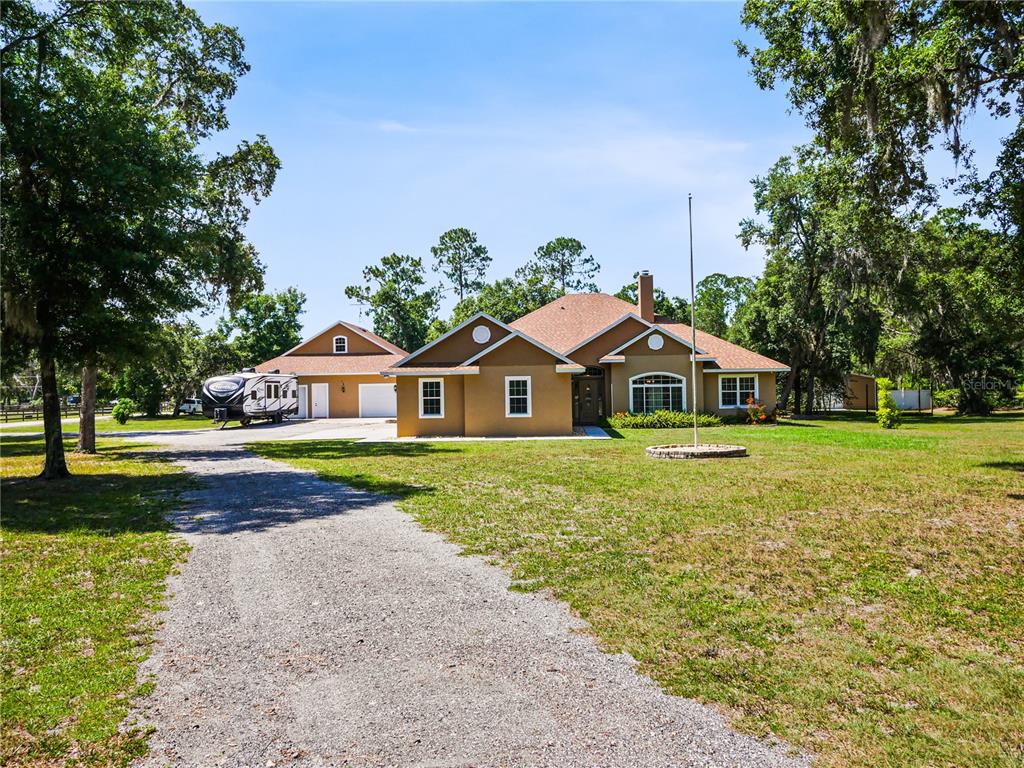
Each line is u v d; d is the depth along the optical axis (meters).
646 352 29.53
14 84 12.66
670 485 11.55
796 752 3.46
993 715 3.79
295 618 5.51
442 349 26.17
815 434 22.75
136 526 9.13
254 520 9.40
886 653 4.63
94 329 13.88
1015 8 11.05
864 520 8.63
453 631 5.16
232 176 23.47
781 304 38.16
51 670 4.56
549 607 5.64
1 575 6.78
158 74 21.81
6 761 3.46
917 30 12.35
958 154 11.59
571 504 9.95
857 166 14.73
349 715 3.91
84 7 14.99
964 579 6.17
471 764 3.39
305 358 43.62
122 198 12.95
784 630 5.05
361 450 19.52
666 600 5.73
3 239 12.33
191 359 52.69
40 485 13.36
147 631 5.27
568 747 3.53
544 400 24.84
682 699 4.04
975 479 11.94
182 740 3.66
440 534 8.27
